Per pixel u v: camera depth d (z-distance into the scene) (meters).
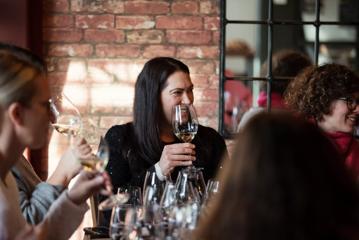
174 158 3.30
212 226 1.54
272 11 5.37
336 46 5.56
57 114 3.15
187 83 3.57
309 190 1.47
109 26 5.09
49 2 5.04
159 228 2.46
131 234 2.46
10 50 2.33
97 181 2.34
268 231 1.48
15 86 2.22
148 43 5.12
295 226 1.47
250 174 1.50
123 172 3.55
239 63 5.32
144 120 3.56
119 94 5.11
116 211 2.47
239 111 5.26
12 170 2.80
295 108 3.53
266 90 5.35
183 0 5.14
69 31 5.07
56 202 2.34
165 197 2.71
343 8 5.52
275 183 1.48
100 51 5.09
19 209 2.39
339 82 3.41
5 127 2.25
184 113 3.35
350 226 1.48
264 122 1.53
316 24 5.50
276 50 5.42
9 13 4.89
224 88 5.21
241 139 1.54
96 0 5.07
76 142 2.43
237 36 5.32
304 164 1.48
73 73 5.09
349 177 1.51
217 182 2.78
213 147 3.79
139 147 3.58
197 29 5.16
